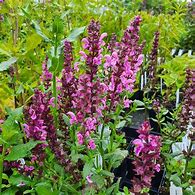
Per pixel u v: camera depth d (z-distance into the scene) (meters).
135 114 0.81
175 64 0.65
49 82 0.49
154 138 0.34
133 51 0.43
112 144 0.46
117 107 0.46
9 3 0.59
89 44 0.39
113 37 0.57
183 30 1.26
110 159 0.45
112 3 1.12
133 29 0.44
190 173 0.54
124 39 0.44
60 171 0.41
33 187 0.40
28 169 0.41
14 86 0.54
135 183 0.35
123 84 0.40
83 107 0.38
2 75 0.62
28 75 0.57
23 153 0.36
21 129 0.45
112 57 0.40
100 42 0.39
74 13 0.89
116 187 0.42
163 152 0.55
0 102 0.55
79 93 0.39
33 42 0.52
